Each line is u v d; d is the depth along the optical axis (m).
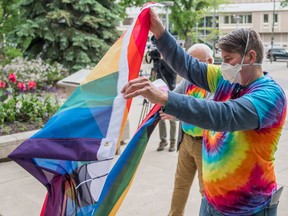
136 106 10.14
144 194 4.48
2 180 4.93
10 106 6.70
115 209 2.04
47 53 14.36
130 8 25.02
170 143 6.07
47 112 7.02
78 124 1.98
